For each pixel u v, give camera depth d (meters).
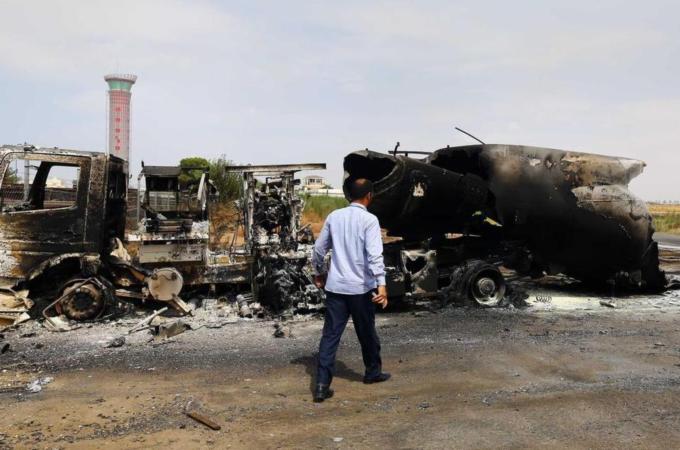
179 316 8.42
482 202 9.75
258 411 4.79
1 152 7.96
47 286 8.50
